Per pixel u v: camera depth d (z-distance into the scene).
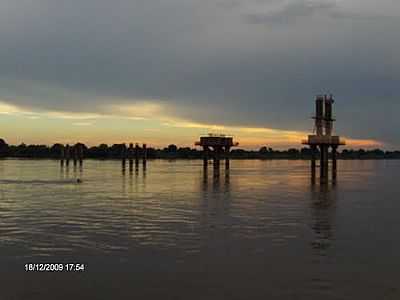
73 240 33.00
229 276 24.62
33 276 24.53
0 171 144.00
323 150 110.12
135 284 23.34
